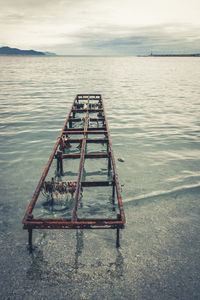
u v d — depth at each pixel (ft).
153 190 22.68
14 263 14.15
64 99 77.61
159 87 113.29
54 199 21.06
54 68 270.26
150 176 25.62
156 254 15.01
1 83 119.96
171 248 15.56
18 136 39.47
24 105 66.28
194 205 20.35
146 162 29.40
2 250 15.12
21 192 22.24
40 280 13.03
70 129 34.73
